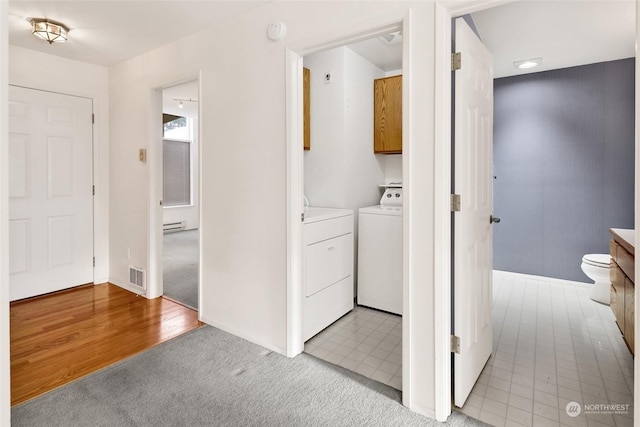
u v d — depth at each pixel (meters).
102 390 1.90
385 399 1.85
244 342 2.48
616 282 2.55
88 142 3.63
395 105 3.48
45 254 3.39
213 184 2.69
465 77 1.73
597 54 3.25
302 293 2.39
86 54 3.29
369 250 3.15
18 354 2.29
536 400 1.83
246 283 2.51
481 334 2.06
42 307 3.11
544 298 3.34
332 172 3.26
